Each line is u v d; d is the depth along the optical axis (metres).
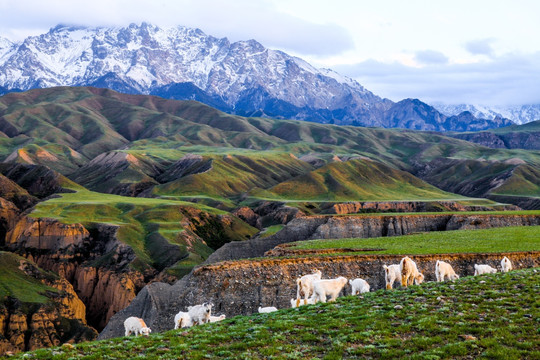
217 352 24.17
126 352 25.75
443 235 75.56
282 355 22.84
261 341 25.19
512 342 22.08
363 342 24.05
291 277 53.16
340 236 98.81
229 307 51.00
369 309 30.25
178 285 61.31
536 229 78.25
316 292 36.59
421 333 24.77
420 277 42.31
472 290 32.97
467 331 24.23
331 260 55.06
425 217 102.19
